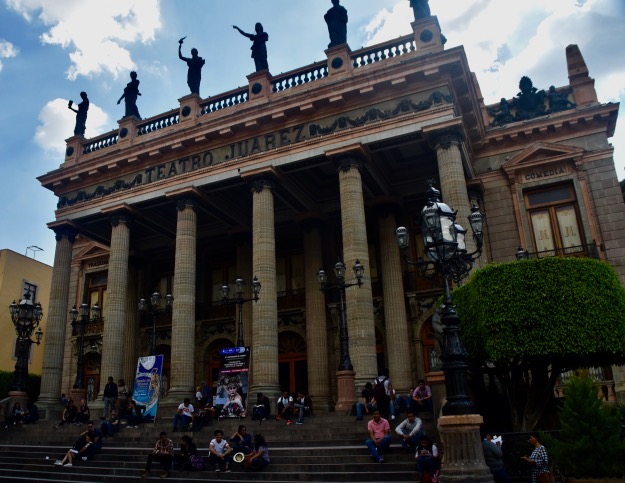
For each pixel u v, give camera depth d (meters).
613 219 26.06
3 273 43.03
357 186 24.48
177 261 27.48
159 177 29.52
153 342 25.08
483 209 28.59
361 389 21.52
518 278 15.59
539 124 28.02
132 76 33.09
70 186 32.50
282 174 27.03
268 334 24.28
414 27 25.38
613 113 26.97
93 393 36.16
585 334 14.73
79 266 39.69
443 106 23.55
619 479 11.38
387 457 15.33
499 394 18.03
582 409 12.07
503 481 11.69
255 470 15.98
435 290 28.00
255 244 25.75
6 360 42.16
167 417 24.22
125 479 16.91
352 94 25.33
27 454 21.02
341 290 21.66
